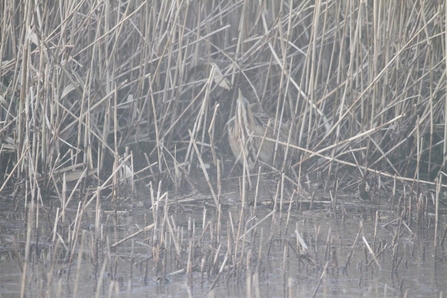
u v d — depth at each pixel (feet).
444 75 62.59
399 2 66.23
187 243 45.09
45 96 56.44
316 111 63.16
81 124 62.34
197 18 72.64
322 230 49.93
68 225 48.75
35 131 55.42
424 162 68.54
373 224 51.80
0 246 43.93
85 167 59.21
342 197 59.57
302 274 40.55
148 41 65.36
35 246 44.04
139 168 64.54
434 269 41.83
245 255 43.16
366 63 67.82
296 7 73.77
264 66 73.41
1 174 59.72
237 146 66.44
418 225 51.78
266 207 56.18
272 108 73.77
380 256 44.34
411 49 68.28
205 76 72.64
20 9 63.00
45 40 57.88
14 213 51.70
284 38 72.64
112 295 36.45
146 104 68.59
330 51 72.74
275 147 63.05
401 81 66.64
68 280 38.58
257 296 35.88
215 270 39.83
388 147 66.59
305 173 64.03
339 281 39.55
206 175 53.62
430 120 62.64
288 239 47.37
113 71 63.57
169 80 69.46
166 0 66.18
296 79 74.08
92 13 64.23
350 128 63.77
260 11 70.90
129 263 41.73
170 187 60.39
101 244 43.29
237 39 74.33
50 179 56.44
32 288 37.19
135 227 49.03
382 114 64.13
